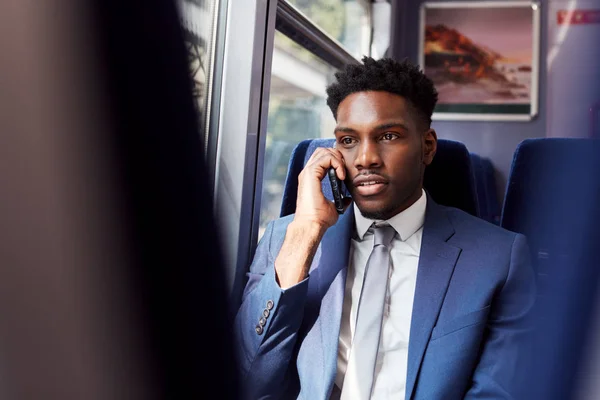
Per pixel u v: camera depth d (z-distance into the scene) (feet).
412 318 3.08
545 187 4.53
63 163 1.77
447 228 3.38
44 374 1.75
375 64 3.25
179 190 2.47
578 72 10.69
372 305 3.14
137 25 2.04
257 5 4.22
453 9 11.76
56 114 1.74
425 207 3.50
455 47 11.78
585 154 4.37
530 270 3.24
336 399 3.09
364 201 3.23
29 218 1.70
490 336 3.08
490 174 11.42
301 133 6.37
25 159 1.67
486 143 11.75
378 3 10.35
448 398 2.90
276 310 3.14
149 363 2.27
